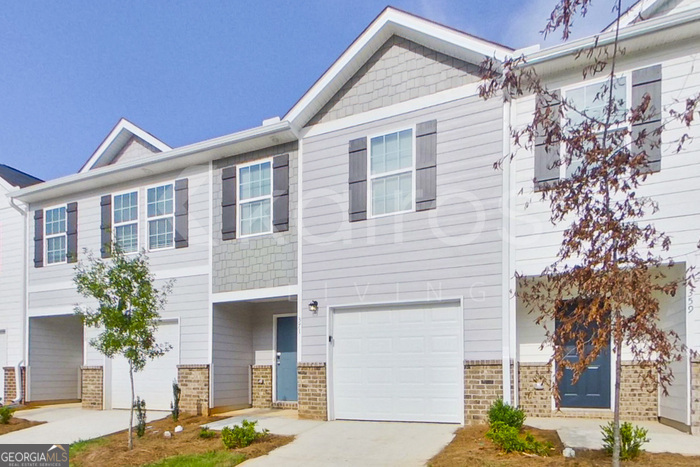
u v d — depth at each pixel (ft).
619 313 15.49
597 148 15.61
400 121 31.48
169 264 39.55
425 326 29.86
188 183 39.65
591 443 22.06
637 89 25.88
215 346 36.86
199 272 38.17
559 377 16.29
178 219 39.55
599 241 15.83
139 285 28.14
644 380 17.04
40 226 46.88
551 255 26.68
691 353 21.68
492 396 27.14
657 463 18.97
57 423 36.17
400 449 23.90
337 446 25.13
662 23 24.36
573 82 27.48
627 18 26.86
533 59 26.89
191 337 37.73
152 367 39.65
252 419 33.06
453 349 28.99
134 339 27.20
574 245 15.96
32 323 46.29
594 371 29.19
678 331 25.16
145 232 41.16
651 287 15.29
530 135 17.11
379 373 30.78
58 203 46.39
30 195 46.37
